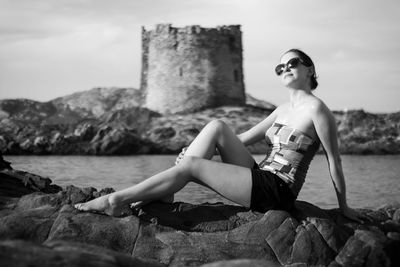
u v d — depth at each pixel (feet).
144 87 158.51
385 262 11.27
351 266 11.21
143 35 157.99
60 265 6.10
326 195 32.73
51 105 240.53
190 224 12.24
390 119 131.95
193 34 145.28
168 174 11.96
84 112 243.60
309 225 11.91
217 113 135.03
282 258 11.57
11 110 216.74
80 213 11.80
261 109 146.51
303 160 12.68
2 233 11.29
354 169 62.18
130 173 47.42
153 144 101.45
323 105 12.80
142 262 7.27
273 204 12.29
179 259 11.17
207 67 145.69
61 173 45.73
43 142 94.63
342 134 127.13
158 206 12.59
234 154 12.84
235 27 151.12
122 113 127.65
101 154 93.86
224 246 11.57
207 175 12.04
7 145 93.20
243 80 157.07
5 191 15.34
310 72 13.34
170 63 147.33
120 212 11.92
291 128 12.80
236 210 12.72
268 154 13.30
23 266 5.82
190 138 110.32
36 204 12.92
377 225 12.83
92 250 7.14
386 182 43.57
